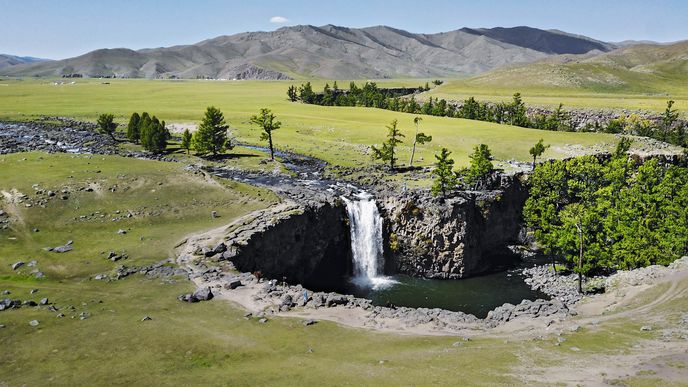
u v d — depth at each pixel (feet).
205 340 122.31
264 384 98.22
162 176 262.67
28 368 105.60
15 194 216.95
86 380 100.99
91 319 131.54
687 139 490.08
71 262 172.45
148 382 100.17
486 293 238.48
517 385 96.27
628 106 619.26
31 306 137.59
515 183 304.91
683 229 224.94
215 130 371.97
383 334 135.23
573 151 390.21
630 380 96.99
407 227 267.39
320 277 257.96
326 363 110.42
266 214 232.32
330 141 437.99
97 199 227.61
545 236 252.42
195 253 185.57
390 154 348.38
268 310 146.20
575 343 124.36
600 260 230.48
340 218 263.70
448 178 274.36
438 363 110.22
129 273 166.40
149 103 642.63
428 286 250.16
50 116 513.86
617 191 283.59
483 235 280.72
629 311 162.81
